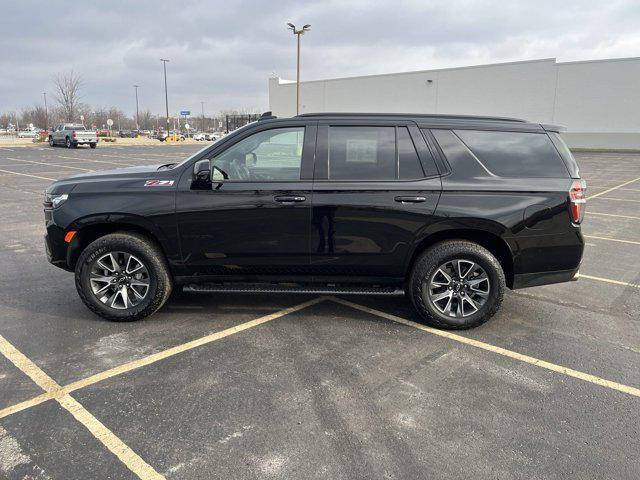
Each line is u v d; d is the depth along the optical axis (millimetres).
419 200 4102
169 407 3084
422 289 4223
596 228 9094
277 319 4543
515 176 4180
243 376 3484
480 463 2600
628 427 2936
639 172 21297
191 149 38875
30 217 9570
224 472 2506
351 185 4121
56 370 3537
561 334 4297
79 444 2711
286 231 4184
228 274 4367
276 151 4242
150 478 2459
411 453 2674
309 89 55188
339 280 4348
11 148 37844
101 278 4324
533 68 41031
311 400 3186
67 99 63938
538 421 2990
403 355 3848
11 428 2840
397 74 48531
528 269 4242
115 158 26750
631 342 4148
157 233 4227
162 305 4465
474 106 44531
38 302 4910
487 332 4312
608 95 38250
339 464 2576
